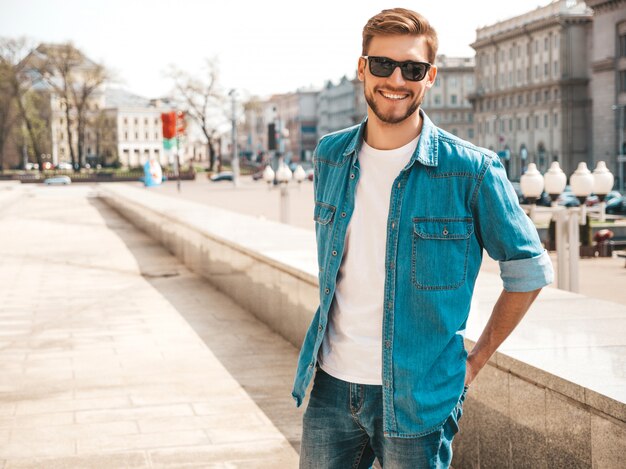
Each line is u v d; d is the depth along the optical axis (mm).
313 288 6594
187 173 92750
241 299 9352
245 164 133125
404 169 2293
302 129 164125
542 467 3277
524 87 89500
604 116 76250
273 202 42875
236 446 4676
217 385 6012
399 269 2283
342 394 2371
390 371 2271
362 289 2352
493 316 2352
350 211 2363
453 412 2338
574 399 3041
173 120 46031
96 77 95375
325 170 2498
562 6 84312
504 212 2266
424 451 2273
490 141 98812
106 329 8219
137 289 10938
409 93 2281
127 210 25250
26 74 98375
